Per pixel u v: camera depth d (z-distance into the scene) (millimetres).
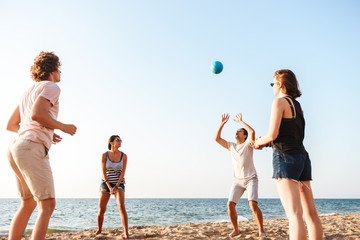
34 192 2549
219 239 4980
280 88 2824
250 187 5031
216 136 5301
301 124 2654
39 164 2553
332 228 6340
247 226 7109
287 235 5250
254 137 3721
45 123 2570
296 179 2506
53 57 2965
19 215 2729
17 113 2910
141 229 7102
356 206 52219
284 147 2576
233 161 5230
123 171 5480
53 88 2707
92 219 22750
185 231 6203
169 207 47594
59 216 26938
